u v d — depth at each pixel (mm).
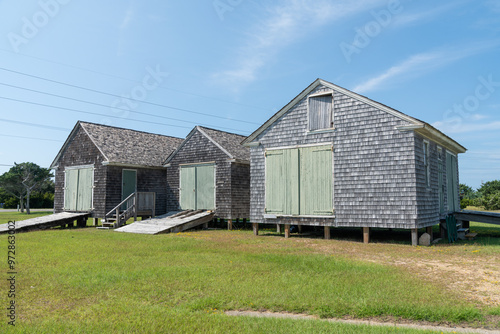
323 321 5836
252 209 18172
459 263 10625
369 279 8383
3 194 66000
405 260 11086
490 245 14492
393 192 14414
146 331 5348
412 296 7094
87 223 26766
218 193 22359
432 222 15523
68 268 9430
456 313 6109
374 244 14633
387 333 5246
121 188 24016
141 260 10641
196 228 22125
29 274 8797
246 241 15305
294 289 7547
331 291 7406
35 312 6277
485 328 5691
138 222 20719
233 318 5930
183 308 6488
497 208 46156
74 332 5328
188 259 10836
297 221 16750
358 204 15172
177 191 24391
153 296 7172
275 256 11273
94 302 6828
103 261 10445
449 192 19234
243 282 8086
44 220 21297
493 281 8445
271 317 6062
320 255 11625
